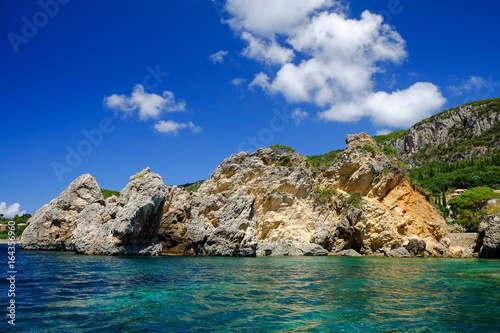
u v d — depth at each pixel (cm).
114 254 4262
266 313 1316
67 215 5497
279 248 4941
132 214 4206
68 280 2102
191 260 3706
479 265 3284
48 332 1062
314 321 1210
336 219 5634
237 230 4572
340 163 6081
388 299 1580
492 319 1245
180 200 5141
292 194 5756
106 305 1437
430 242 5081
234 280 2158
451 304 1480
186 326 1145
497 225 4425
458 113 17925
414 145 18500
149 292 1730
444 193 10406
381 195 5534
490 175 10850
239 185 6100
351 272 2636
